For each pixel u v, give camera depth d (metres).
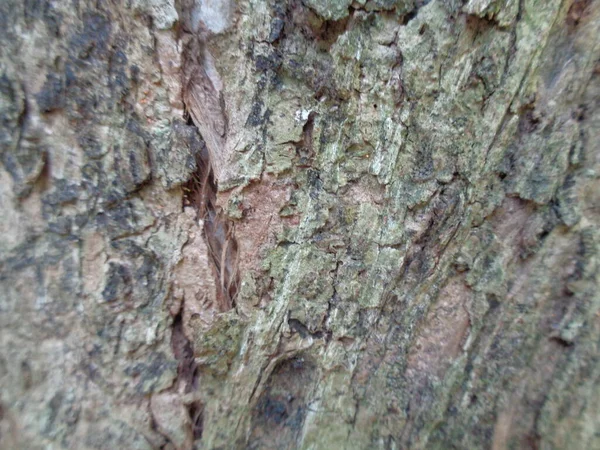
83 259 0.08
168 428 0.09
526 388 0.09
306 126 0.09
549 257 0.09
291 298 0.09
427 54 0.08
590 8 0.08
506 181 0.09
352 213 0.09
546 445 0.09
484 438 0.09
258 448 0.10
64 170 0.08
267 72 0.08
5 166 0.08
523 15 0.08
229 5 0.08
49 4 0.08
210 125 0.09
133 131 0.08
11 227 0.08
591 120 0.08
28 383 0.08
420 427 0.10
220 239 0.10
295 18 0.08
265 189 0.09
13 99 0.08
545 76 0.08
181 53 0.09
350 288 0.09
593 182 0.08
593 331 0.09
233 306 0.10
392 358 0.10
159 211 0.09
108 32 0.08
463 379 0.09
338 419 0.10
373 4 0.08
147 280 0.09
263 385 0.10
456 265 0.09
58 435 0.08
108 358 0.09
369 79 0.08
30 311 0.08
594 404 0.09
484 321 0.09
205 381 0.09
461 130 0.08
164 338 0.09
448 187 0.09
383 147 0.09
